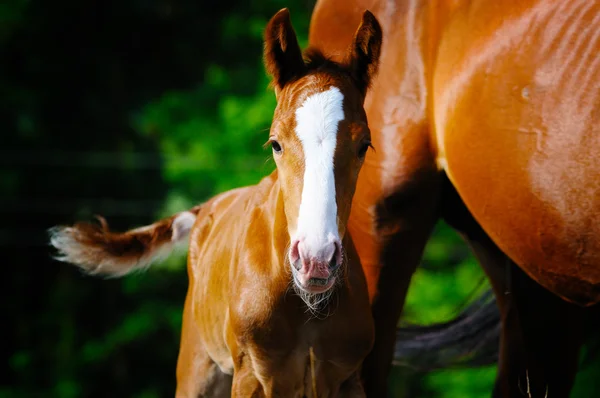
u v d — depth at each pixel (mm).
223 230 9742
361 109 8000
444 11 9156
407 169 9211
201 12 34094
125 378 29484
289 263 8055
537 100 8266
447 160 9109
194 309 9984
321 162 7426
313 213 7270
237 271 8609
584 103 7980
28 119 29484
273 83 8383
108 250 11086
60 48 32000
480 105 8688
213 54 33438
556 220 8180
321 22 9953
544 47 8328
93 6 32469
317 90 7766
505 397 10086
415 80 9266
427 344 10852
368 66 8406
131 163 30625
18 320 30906
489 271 10070
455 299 25078
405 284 9500
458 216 9891
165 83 33656
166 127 30344
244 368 8602
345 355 8414
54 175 30719
